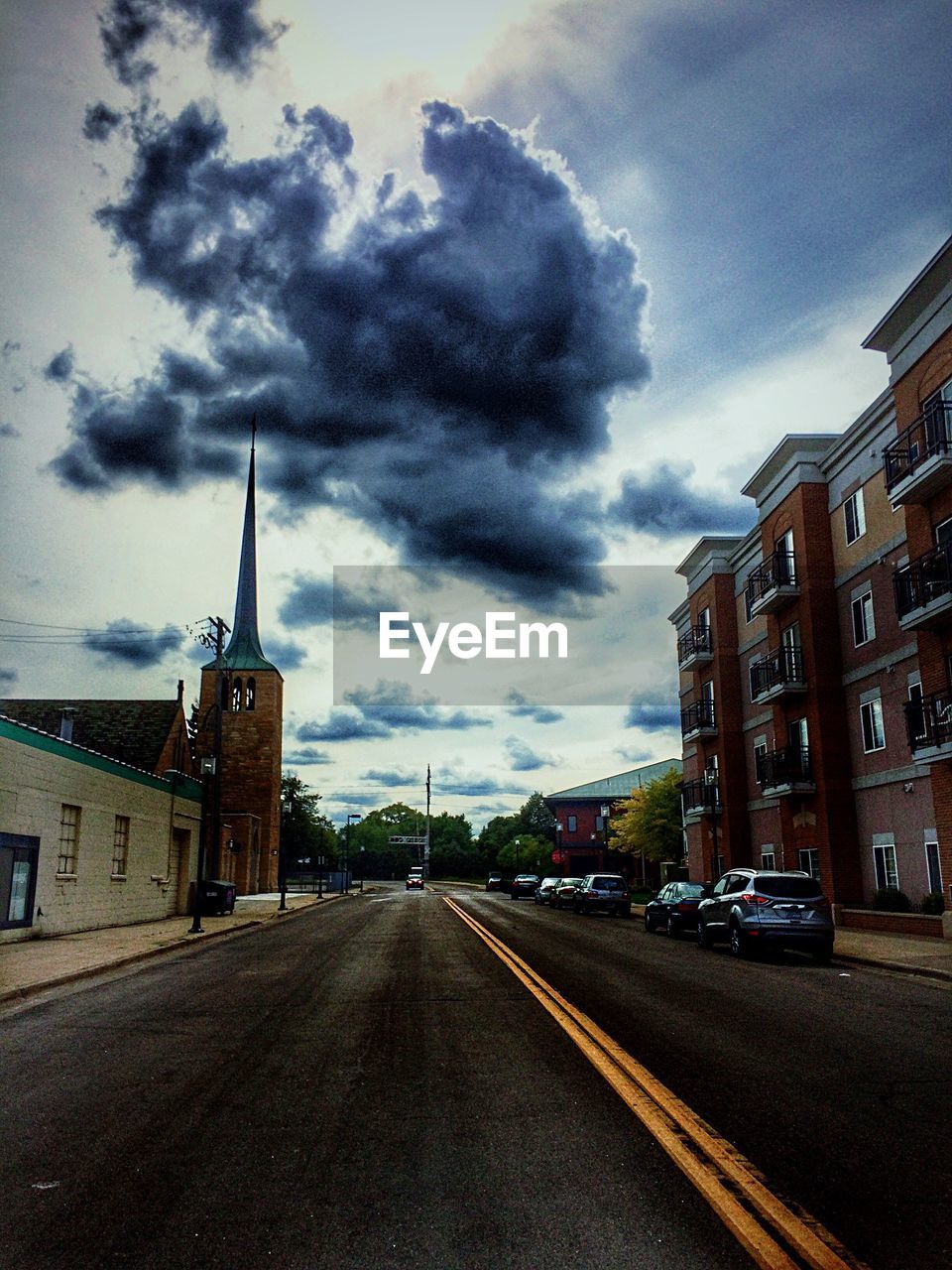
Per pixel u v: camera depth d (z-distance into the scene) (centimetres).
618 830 5672
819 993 1302
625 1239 442
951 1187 510
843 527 2892
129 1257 427
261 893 6475
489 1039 923
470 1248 434
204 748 6269
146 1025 1028
